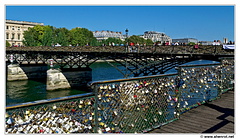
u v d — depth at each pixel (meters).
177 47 19.98
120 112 4.45
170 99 5.65
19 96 26.05
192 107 6.88
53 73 31.47
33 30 75.56
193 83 6.88
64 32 80.00
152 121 5.18
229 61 9.31
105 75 39.97
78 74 33.81
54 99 3.47
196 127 5.28
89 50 29.48
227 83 9.21
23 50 42.03
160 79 5.43
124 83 4.54
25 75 44.50
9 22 91.69
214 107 6.91
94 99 3.97
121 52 23.14
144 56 23.06
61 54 32.88
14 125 3.13
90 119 3.91
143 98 4.98
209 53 17.19
